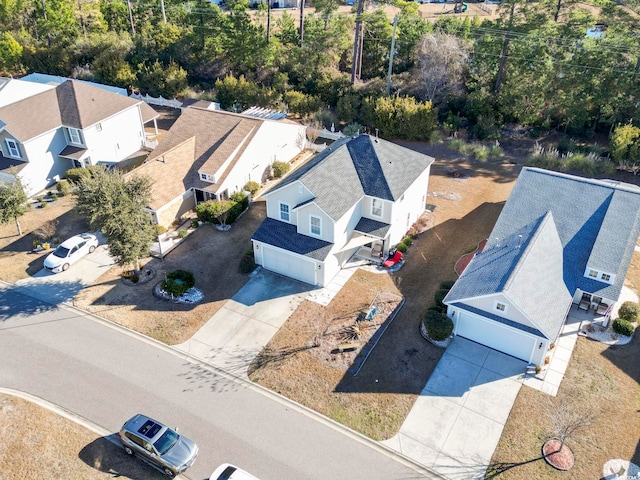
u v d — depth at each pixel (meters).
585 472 21.86
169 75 62.19
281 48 65.50
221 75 66.31
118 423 24.23
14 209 35.91
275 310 30.61
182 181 39.31
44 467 22.25
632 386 25.58
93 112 45.03
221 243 36.53
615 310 30.05
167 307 30.98
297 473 22.00
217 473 21.27
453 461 22.45
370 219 34.25
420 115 50.41
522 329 25.56
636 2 48.38
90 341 28.73
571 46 49.22
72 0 83.38
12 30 81.69
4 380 26.34
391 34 60.34
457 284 28.83
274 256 32.97
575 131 51.16
